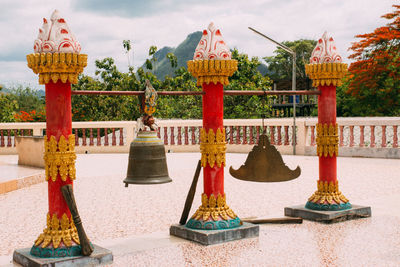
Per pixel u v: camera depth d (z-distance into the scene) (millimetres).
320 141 6777
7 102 34312
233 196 9164
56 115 4609
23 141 13180
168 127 21797
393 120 16516
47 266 4422
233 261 4789
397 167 13922
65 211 4688
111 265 4715
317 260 4789
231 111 26750
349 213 6676
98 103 28672
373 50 36062
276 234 5926
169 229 6176
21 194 9500
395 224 6406
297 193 9492
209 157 5684
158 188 10250
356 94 37531
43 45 4508
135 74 29016
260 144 6254
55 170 4605
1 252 5398
